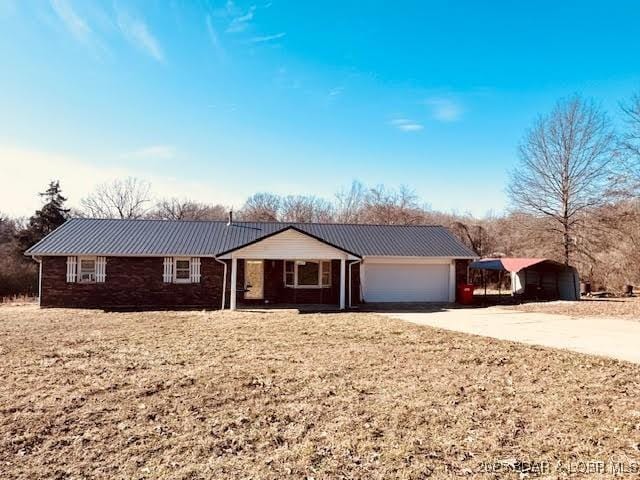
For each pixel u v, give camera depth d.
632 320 16.52
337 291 22.19
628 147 26.19
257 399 6.66
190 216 52.16
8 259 33.25
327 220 50.91
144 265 20.52
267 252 19.69
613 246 29.72
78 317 16.47
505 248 38.66
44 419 5.78
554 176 31.17
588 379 7.88
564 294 25.61
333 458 4.78
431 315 17.95
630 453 4.88
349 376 7.98
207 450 4.94
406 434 5.40
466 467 4.58
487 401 6.63
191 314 17.53
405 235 25.05
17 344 10.89
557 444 5.12
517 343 11.38
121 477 4.34
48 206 40.06
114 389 7.09
